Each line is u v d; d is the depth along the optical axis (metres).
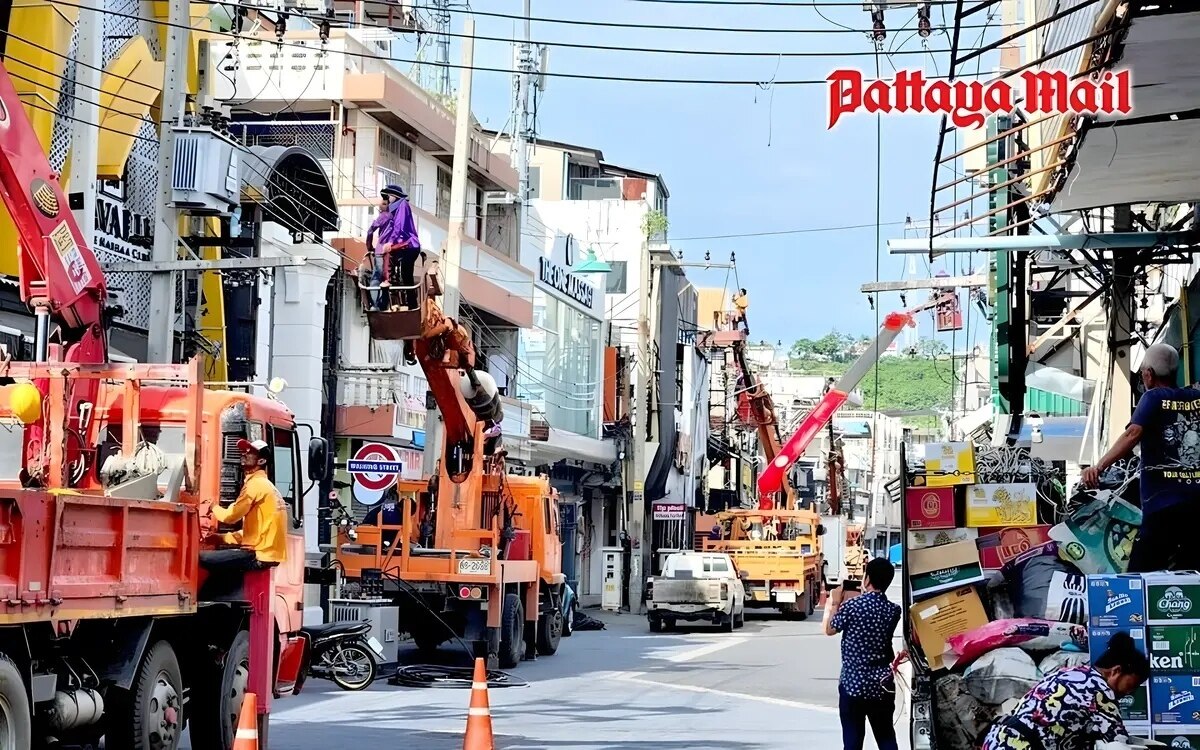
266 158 34.22
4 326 26.23
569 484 63.00
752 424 71.19
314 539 37.09
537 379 58.16
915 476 13.85
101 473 15.90
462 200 33.88
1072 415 33.88
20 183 16.23
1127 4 12.85
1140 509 13.26
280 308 36.94
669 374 71.50
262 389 35.38
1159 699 12.08
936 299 43.25
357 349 41.25
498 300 50.47
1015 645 13.01
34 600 11.66
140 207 32.09
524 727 20.44
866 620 14.41
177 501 15.42
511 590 32.47
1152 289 28.47
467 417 29.80
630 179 81.44
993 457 14.12
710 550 60.06
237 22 37.91
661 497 70.69
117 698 14.00
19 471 15.72
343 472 39.75
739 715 22.23
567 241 66.06
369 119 44.09
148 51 31.66
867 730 20.16
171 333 23.75
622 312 73.12
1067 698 9.86
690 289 82.38
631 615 60.81
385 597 30.27
